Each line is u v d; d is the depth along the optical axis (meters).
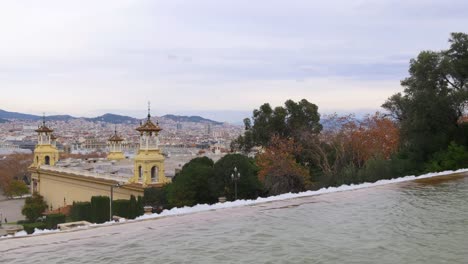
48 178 108.19
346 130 73.44
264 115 90.81
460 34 57.12
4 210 127.12
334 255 18.84
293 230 22.94
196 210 28.89
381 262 17.91
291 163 65.19
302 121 88.00
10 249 20.55
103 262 18.64
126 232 23.27
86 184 88.81
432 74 54.41
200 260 18.62
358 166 65.50
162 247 20.48
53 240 22.03
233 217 26.22
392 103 77.06
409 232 22.22
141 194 69.88
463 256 18.53
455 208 27.28
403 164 51.31
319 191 34.94
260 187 62.56
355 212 26.75
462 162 48.81
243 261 18.36
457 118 54.16
